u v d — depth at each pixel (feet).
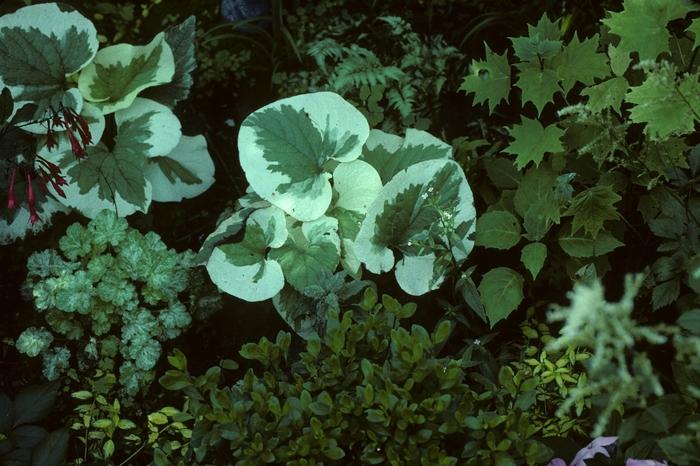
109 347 6.75
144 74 7.04
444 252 6.85
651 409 6.06
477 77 6.95
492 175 7.05
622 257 7.02
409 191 6.82
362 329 6.30
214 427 6.17
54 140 6.76
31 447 6.49
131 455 6.76
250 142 6.88
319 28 7.72
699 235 6.48
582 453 6.15
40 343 6.69
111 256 6.77
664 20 6.59
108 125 7.25
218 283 6.88
